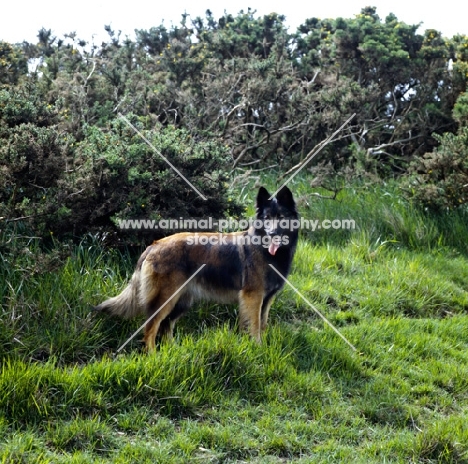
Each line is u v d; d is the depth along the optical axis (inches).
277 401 226.1
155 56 536.4
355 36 533.0
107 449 189.5
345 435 211.8
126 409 209.5
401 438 209.9
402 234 411.8
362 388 244.4
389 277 353.4
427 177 436.8
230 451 195.6
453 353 283.6
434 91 530.6
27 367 213.5
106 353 251.3
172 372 222.5
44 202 271.6
